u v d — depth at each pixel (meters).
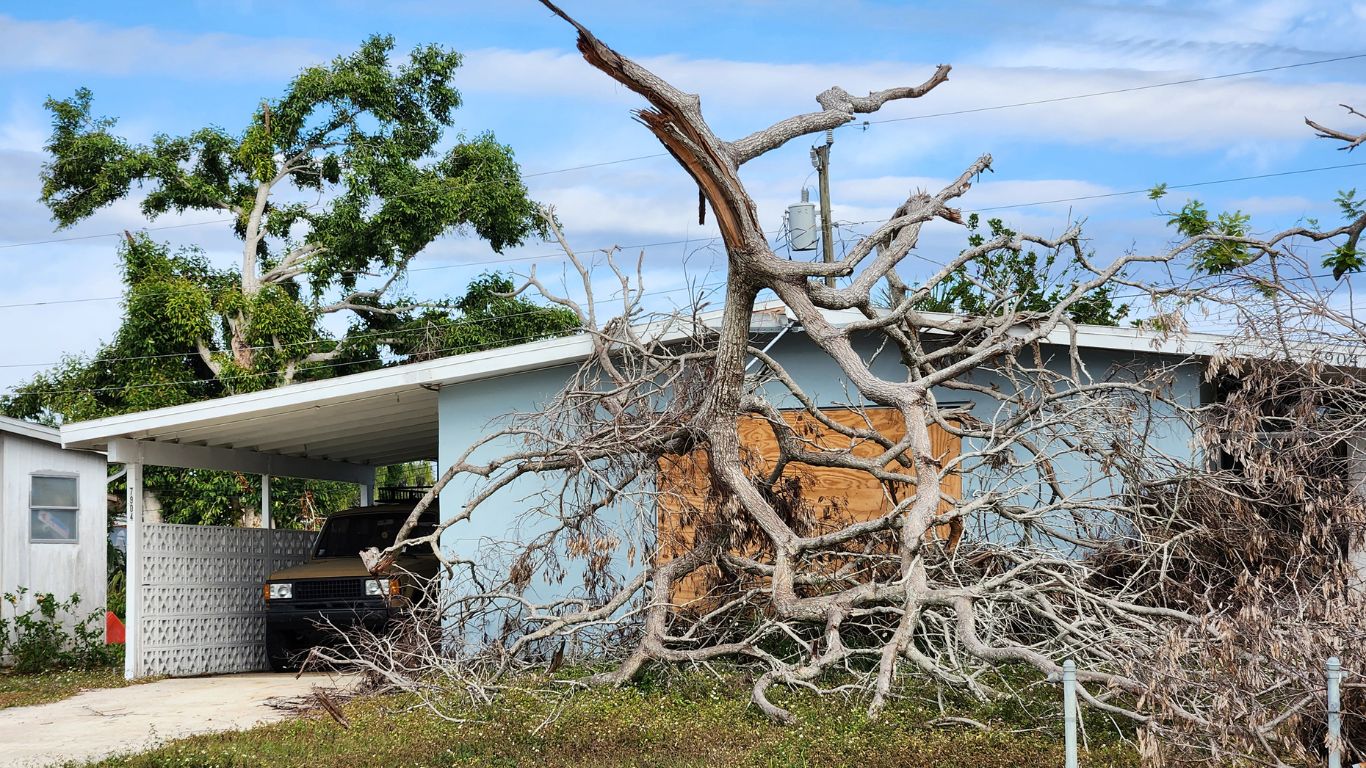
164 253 31.20
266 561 17.94
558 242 12.29
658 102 9.19
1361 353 10.10
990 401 13.27
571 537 11.26
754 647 10.28
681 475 11.87
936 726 8.66
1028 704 9.05
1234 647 7.05
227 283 31.42
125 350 29.94
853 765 7.55
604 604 11.98
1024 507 11.03
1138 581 10.74
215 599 16.55
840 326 10.74
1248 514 9.86
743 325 10.47
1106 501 11.73
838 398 13.66
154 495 30.53
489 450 13.91
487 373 13.69
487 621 13.10
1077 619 9.16
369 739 9.00
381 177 29.81
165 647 15.48
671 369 12.15
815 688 9.30
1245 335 10.25
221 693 13.16
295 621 15.09
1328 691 6.39
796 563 10.37
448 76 32.00
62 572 17.61
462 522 13.84
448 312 31.12
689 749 8.21
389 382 13.52
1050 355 13.14
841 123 10.65
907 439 10.70
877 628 10.84
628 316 11.95
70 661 16.62
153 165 30.97
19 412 31.56
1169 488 10.79
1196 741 7.00
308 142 31.89
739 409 11.05
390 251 29.62
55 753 9.36
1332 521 9.40
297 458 19.30
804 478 13.53
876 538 11.12
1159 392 11.08
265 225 32.06
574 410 12.40
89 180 31.05
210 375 31.16
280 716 11.09
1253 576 9.52
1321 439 9.78
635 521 12.26
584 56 8.95
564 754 8.23
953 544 10.63
